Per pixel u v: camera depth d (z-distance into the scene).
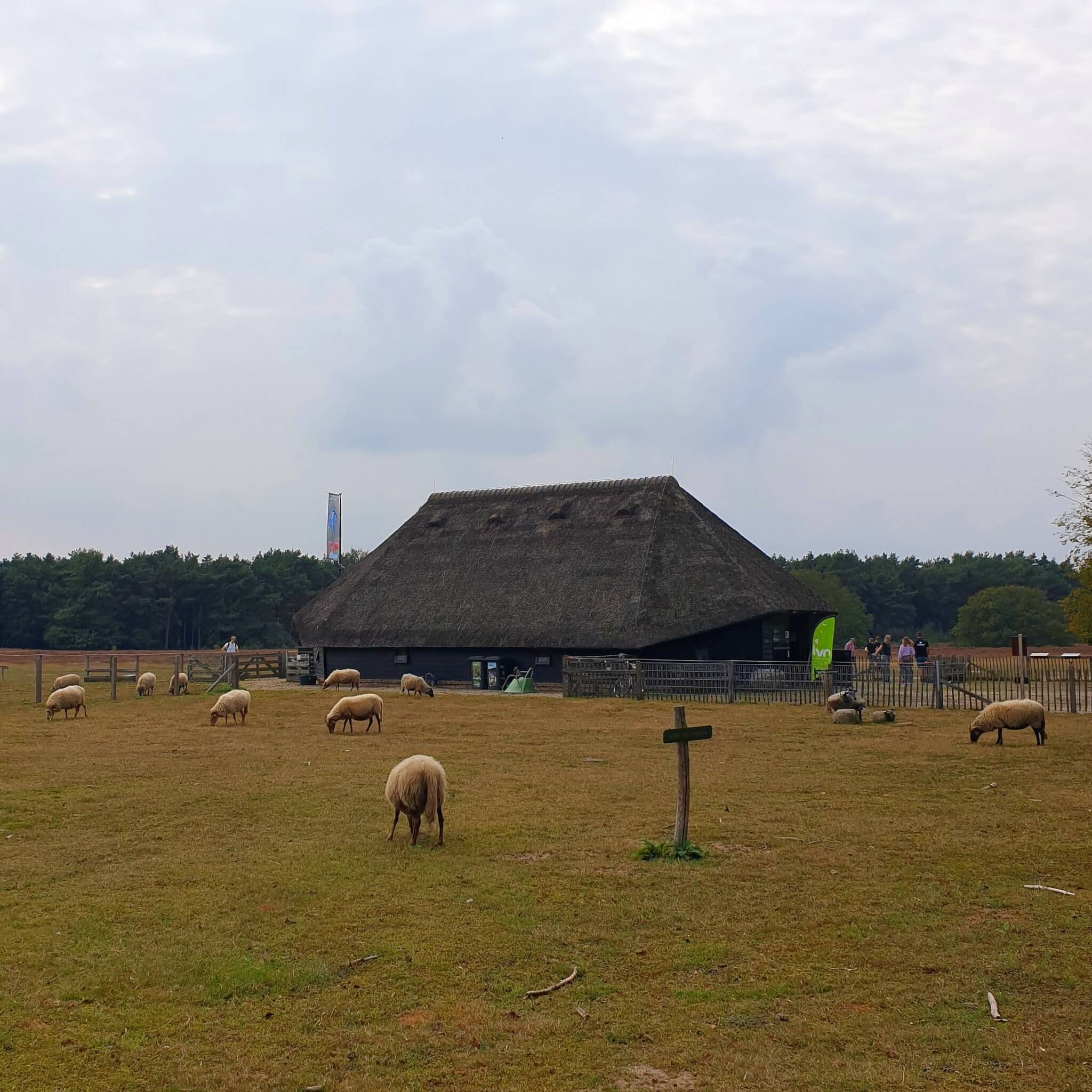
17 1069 7.75
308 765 21.06
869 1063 7.78
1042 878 12.27
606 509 48.84
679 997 8.98
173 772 20.34
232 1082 7.58
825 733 25.92
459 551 50.41
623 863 13.12
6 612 115.38
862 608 108.44
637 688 36.28
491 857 13.41
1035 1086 7.41
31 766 21.23
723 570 43.03
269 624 121.38
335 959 9.88
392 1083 7.57
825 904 11.38
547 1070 7.75
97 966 9.70
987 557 163.62
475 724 28.80
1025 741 23.70
